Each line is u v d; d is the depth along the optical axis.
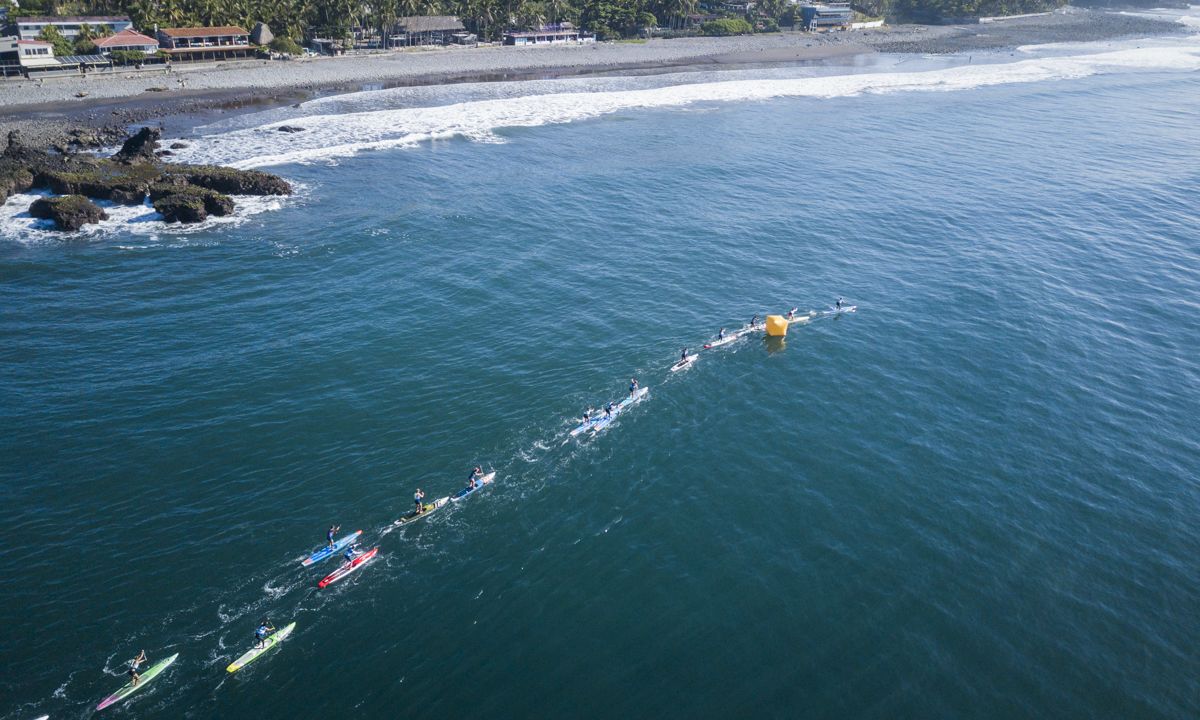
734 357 65.69
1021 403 60.62
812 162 122.69
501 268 80.88
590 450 53.53
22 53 139.75
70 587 41.53
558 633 39.78
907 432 56.59
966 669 38.12
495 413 56.88
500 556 44.62
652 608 41.28
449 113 142.75
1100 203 107.44
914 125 149.12
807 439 55.47
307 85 156.88
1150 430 57.75
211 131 124.56
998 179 116.88
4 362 61.41
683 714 35.53
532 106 151.50
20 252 81.94
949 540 46.41
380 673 37.50
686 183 110.12
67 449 51.81
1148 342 70.69
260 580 42.50
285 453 52.19
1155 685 37.62
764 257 86.19
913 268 85.00
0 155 104.94
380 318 70.06
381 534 45.81
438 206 97.75
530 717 35.34
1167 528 47.94
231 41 165.25
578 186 107.12
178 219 91.31
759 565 44.16
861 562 44.56
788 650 38.91
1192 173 121.81
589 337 67.81
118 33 154.88
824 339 69.25
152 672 36.97
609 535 46.28
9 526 45.28
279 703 35.97
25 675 36.81
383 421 55.69
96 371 60.75
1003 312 75.50
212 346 64.75
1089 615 41.44
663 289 77.50
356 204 97.88
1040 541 46.53
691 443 54.72
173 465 50.72
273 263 80.75
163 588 41.78
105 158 107.50
